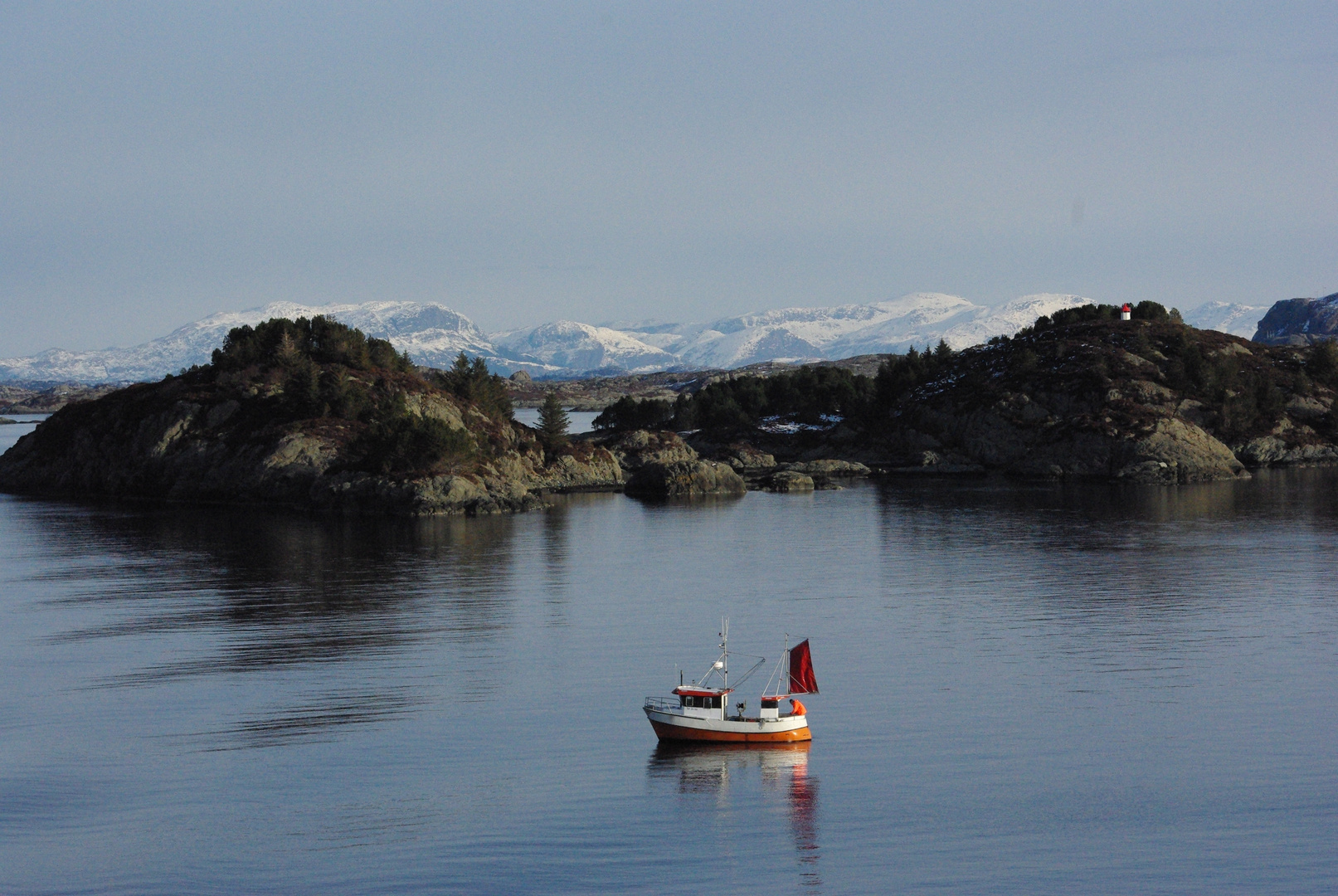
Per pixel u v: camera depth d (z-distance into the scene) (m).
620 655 66.94
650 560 104.12
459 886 37.84
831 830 42.22
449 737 52.22
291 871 38.94
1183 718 54.44
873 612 79.06
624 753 50.28
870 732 53.00
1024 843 40.91
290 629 73.81
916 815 43.50
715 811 43.88
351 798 45.19
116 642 70.25
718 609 80.50
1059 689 59.41
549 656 66.56
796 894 37.22
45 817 43.53
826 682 61.12
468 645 69.44
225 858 39.94
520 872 38.81
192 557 106.00
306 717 55.06
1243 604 80.38
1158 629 72.81
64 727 53.81
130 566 100.38
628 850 40.50
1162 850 40.25
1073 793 45.38
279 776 47.44
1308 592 84.75
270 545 114.50
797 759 49.50
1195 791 45.41
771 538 119.88
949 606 80.75
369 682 60.94
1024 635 71.56
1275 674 61.75
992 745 50.91
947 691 59.19
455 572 96.81
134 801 44.88
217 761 49.16
